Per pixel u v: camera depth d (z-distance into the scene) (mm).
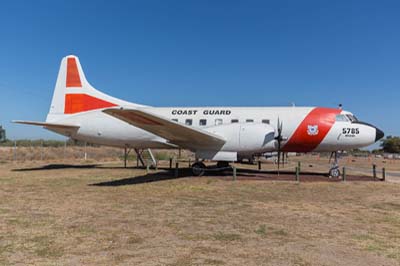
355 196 10719
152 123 13789
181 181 14188
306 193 11234
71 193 10953
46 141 48406
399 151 103625
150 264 4719
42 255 5062
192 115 17375
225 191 11516
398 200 10031
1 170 19734
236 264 4746
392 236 6188
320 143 16031
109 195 10586
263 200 9867
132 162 28328
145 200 9742
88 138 19047
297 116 16078
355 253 5246
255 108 16969
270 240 5918
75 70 19578
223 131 15438
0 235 6129
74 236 6082
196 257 5020
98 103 19141
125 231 6445
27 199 9844
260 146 15164
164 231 6465
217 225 6945
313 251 5332
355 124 15797
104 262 4785
